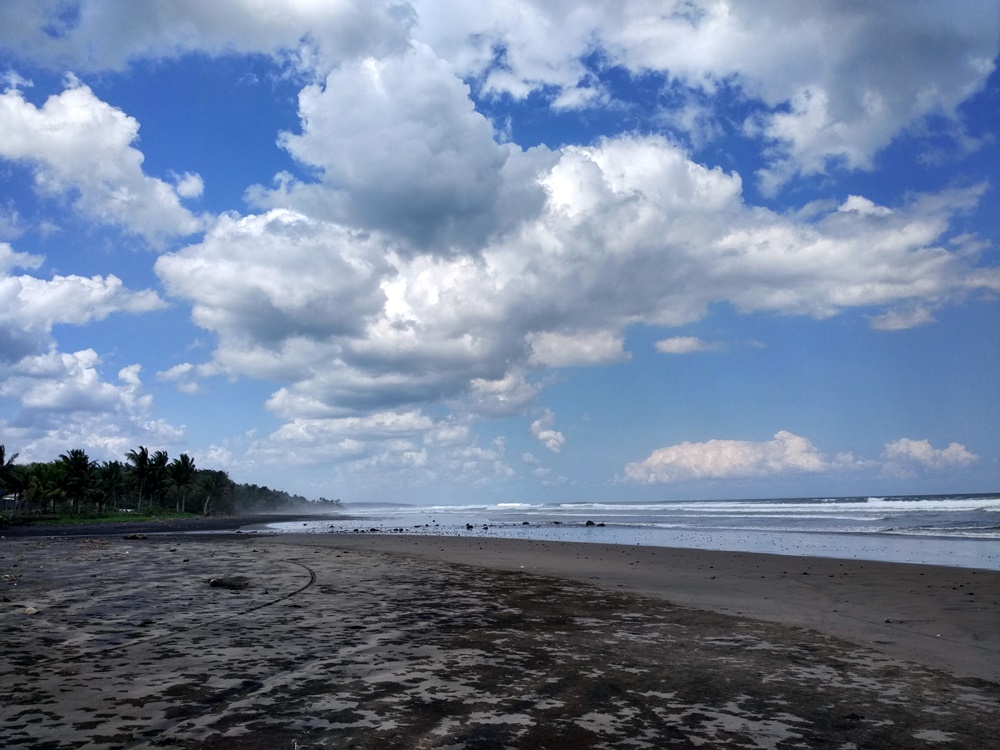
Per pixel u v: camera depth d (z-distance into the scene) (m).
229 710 5.91
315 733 5.38
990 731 5.75
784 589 14.77
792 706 6.36
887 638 9.55
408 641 8.85
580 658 8.08
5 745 4.99
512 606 12.02
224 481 147.38
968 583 15.26
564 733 5.52
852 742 5.46
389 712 5.95
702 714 6.08
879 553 23.80
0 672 7.08
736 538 33.97
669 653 8.43
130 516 102.06
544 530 45.94
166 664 7.48
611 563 20.75
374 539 35.28
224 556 22.39
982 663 8.12
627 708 6.21
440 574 17.16
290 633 9.27
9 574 16.52
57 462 101.75
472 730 5.55
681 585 15.45
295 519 92.88
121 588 13.79
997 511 54.12
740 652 8.55
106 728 5.40
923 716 6.12
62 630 9.34
